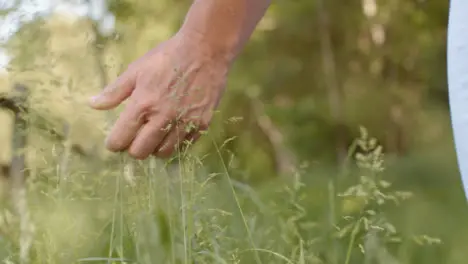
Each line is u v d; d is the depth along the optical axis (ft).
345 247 3.55
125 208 3.01
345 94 17.13
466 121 2.50
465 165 2.52
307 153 16.53
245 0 2.95
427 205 7.09
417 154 13.50
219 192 3.21
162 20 8.38
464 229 5.35
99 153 3.22
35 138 3.03
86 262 3.06
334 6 16.78
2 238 3.02
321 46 17.25
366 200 2.74
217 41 2.95
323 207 4.04
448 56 2.55
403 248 3.59
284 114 16.79
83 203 3.09
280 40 17.40
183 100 2.93
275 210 3.32
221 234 2.85
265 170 15.97
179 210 2.94
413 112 16.93
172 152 2.96
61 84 3.03
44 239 2.88
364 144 2.79
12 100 3.04
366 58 17.01
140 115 2.89
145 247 3.03
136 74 2.93
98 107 2.94
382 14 16.49
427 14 16.16
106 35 3.29
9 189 3.20
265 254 3.16
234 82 17.28
